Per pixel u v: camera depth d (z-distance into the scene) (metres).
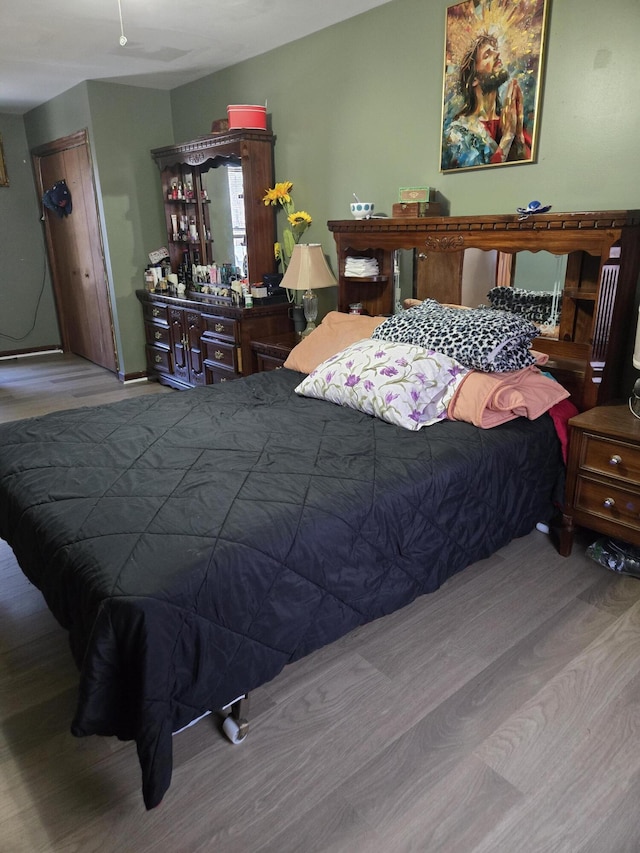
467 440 2.10
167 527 1.53
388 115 3.19
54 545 1.54
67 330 6.28
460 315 2.52
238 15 3.13
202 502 1.65
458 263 2.87
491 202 2.82
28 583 2.37
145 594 1.29
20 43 3.50
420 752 1.54
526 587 2.21
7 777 1.50
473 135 2.80
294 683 1.78
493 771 1.49
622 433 2.07
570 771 1.48
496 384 2.22
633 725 1.61
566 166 2.51
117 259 4.89
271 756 1.54
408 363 2.33
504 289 2.74
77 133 4.73
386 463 1.91
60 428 2.27
